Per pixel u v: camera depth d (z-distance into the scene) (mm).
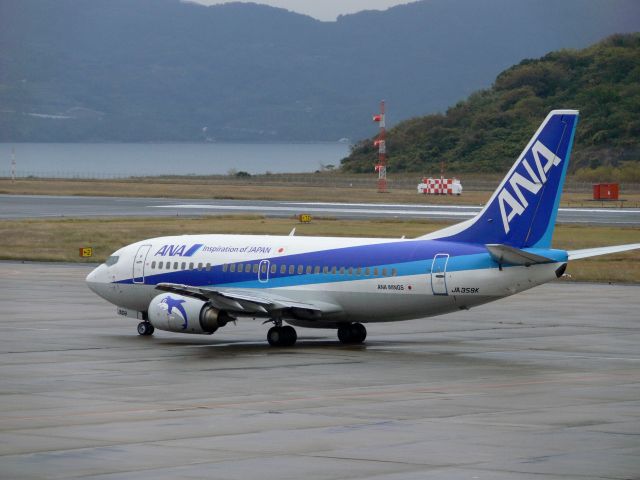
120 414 65438
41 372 83125
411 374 82812
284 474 50125
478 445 56406
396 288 97625
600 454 54312
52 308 128500
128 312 112125
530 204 94750
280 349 98250
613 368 86688
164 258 109188
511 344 102188
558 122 93750
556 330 113500
